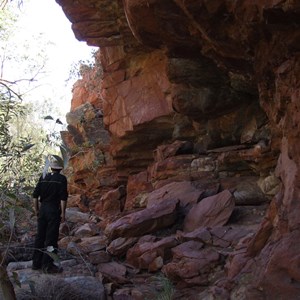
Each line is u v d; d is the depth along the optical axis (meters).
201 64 8.84
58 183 7.55
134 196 11.71
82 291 6.28
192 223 8.05
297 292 4.39
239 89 9.00
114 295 6.58
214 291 5.38
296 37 4.70
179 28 6.21
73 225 11.65
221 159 9.61
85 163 14.45
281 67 5.17
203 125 10.34
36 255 7.39
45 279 6.20
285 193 5.10
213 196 8.30
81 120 14.42
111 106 12.09
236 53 6.06
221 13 5.27
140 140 11.84
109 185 13.87
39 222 7.45
